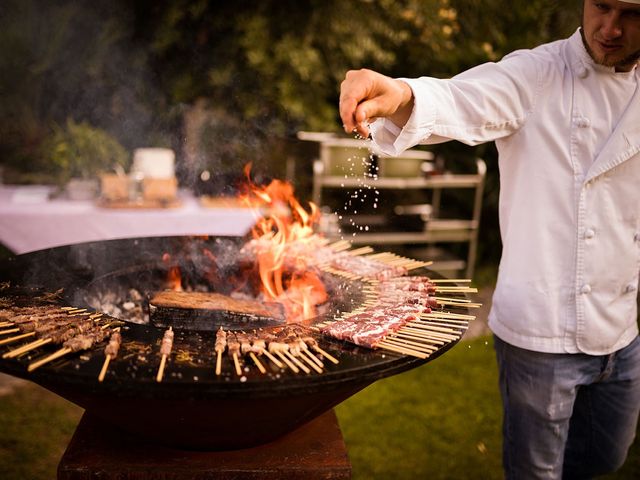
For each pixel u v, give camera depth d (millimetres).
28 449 3320
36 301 1962
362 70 1621
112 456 1849
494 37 6984
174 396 1403
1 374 4184
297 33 6016
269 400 1577
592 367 2115
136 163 4621
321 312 2258
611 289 2041
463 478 3273
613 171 1955
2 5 5668
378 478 3234
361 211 6680
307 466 1851
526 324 2051
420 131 1739
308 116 6223
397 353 1644
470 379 4438
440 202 7191
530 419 2135
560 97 1980
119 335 1652
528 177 2023
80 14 5727
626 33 1769
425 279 2336
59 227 4125
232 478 1821
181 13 5625
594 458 2381
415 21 6355
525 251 2043
